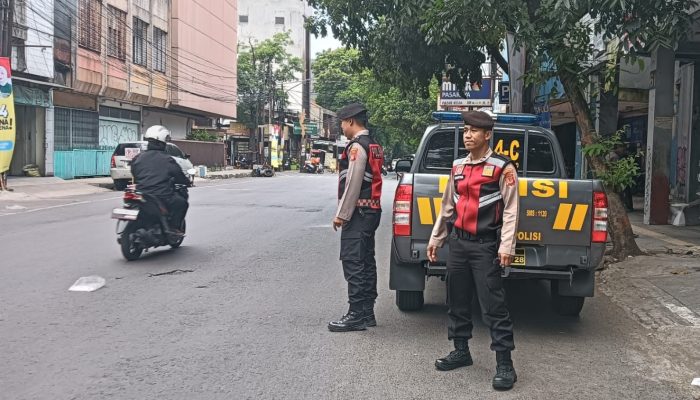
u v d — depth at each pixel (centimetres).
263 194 2103
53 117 2505
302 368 476
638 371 487
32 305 641
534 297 731
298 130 6159
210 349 516
